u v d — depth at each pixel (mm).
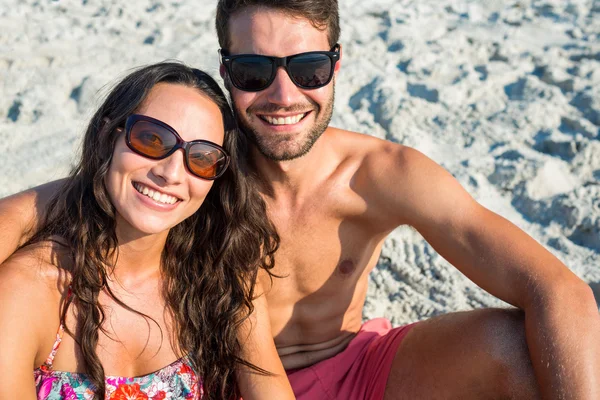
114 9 2598
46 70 2174
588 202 1676
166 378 1043
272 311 1199
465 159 1835
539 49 2326
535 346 1005
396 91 2068
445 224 1111
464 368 1060
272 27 1080
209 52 2281
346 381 1178
